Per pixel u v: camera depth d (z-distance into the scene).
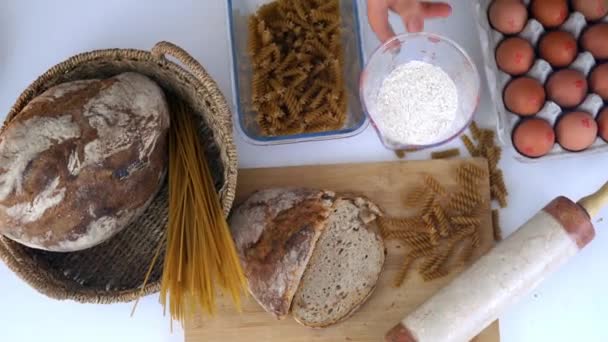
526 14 0.83
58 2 0.93
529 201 0.89
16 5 0.93
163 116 0.78
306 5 0.88
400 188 0.88
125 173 0.75
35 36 0.93
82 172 0.72
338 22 0.86
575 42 0.82
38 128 0.72
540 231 0.77
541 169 0.89
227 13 0.87
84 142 0.72
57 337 0.88
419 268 0.86
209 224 0.77
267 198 0.85
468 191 0.87
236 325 0.86
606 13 0.83
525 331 0.86
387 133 0.82
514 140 0.84
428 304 0.78
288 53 0.87
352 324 0.85
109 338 0.88
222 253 0.77
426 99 0.81
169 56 0.92
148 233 0.85
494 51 0.85
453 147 0.90
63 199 0.72
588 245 0.87
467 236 0.87
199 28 0.93
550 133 0.81
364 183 0.88
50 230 0.73
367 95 0.83
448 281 0.86
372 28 0.87
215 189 0.83
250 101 0.87
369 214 0.86
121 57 0.80
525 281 0.77
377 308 0.86
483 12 0.85
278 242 0.82
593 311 0.86
